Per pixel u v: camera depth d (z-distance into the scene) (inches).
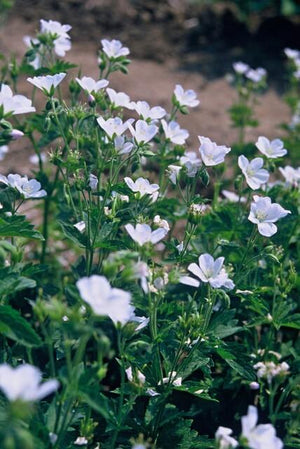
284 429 213.9
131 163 231.5
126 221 221.6
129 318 172.4
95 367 153.6
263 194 252.5
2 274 174.9
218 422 220.2
